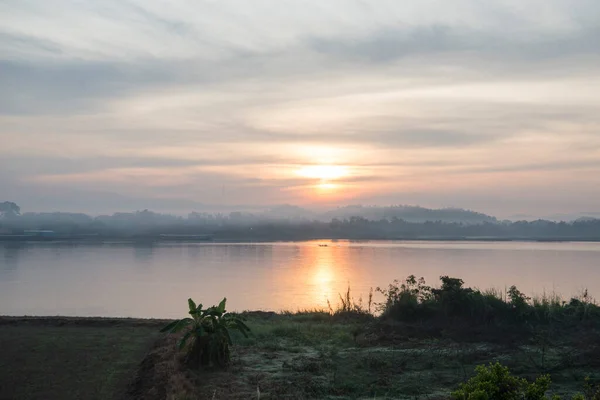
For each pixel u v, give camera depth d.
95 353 13.89
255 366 12.77
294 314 21.45
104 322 17.84
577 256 99.62
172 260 87.88
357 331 16.42
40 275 59.91
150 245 154.88
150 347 14.55
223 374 12.05
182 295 41.44
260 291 43.56
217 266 74.31
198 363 12.55
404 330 16.08
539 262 80.56
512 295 16.89
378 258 94.56
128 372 12.41
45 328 16.91
